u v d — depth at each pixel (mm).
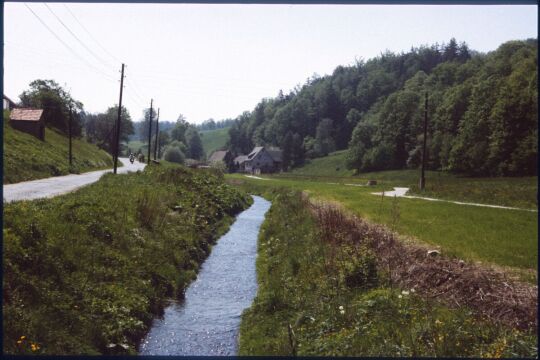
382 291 11383
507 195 31219
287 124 164625
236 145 190375
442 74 126438
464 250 13852
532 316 9062
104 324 10523
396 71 191125
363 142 112500
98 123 120500
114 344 10062
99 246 14227
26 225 11938
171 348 10828
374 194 38344
